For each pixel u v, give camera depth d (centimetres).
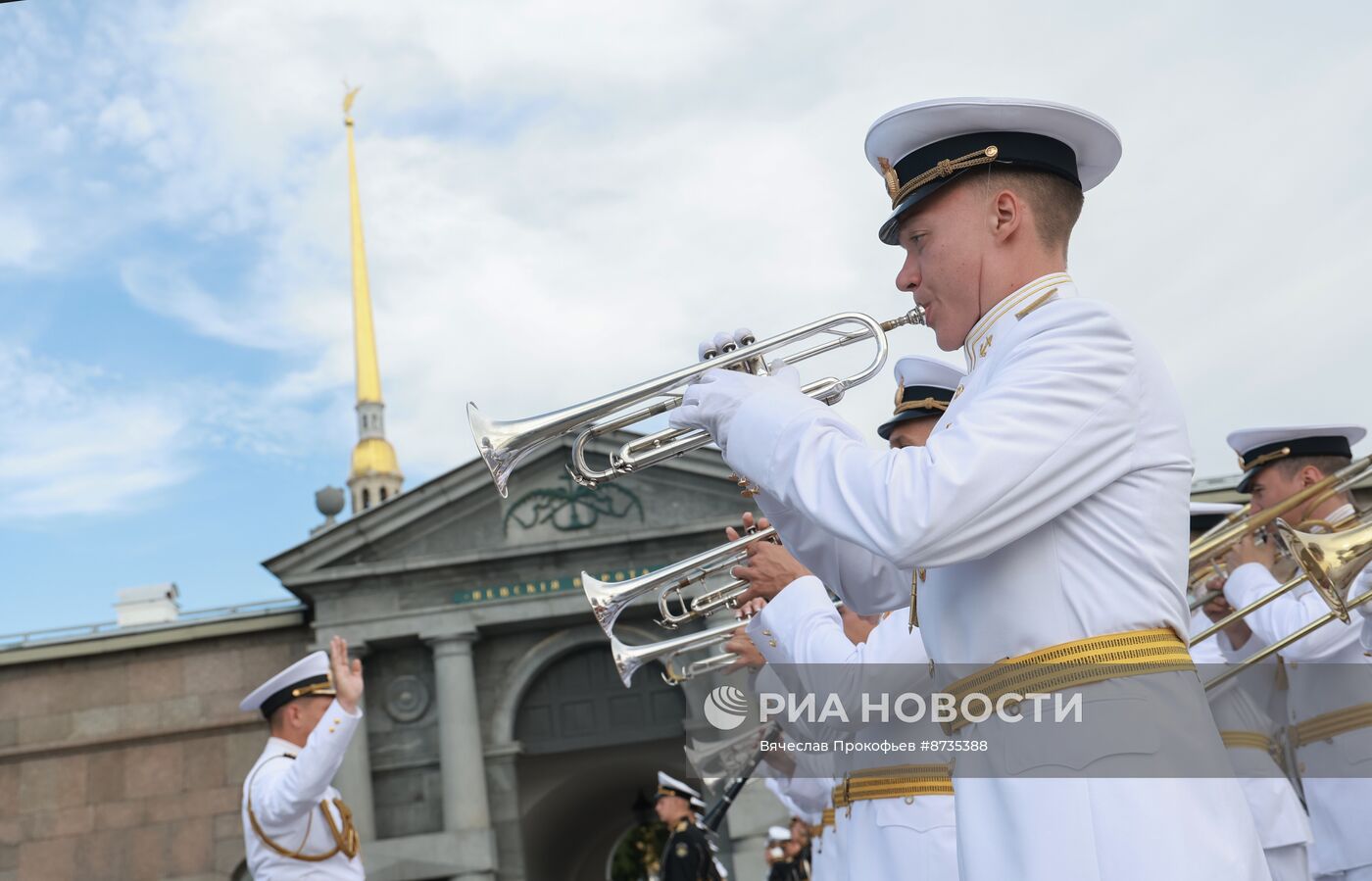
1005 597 239
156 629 2867
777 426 256
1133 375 239
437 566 2902
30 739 2823
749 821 2336
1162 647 235
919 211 266
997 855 234
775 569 407
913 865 396
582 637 2972
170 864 2767
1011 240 259
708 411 270
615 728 2973
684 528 2889
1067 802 227
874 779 410
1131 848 220
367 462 11175
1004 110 257
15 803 2792
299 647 2919
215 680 2875
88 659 2873
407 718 2920
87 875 2758
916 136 264
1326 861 523
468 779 2820
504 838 2867
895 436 491
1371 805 502
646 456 365
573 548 2895
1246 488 637
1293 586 521
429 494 2931
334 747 563
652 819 3681
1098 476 235
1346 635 509
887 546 231
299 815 575
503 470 367
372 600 2900
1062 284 257
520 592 2906
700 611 507
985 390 240
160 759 2827
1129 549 236
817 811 593
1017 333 247
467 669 2880
